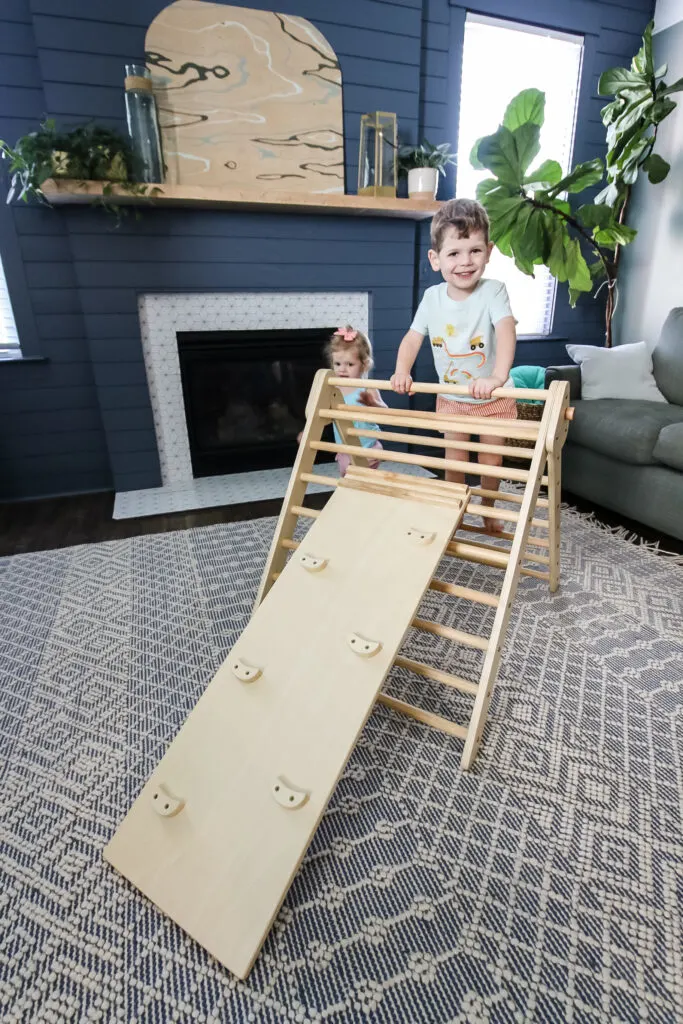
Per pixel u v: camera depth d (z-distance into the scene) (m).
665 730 1.17
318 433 1.56
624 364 2.51
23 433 2.59
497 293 1.60
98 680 1.36
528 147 2.48
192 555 2.00
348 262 2.73
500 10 2.75
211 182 2.41
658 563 1.90
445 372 1.78
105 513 2.47
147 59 2.21
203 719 1.03
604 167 3.21
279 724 0.99
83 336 2.54
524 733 1.17
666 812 0.99
